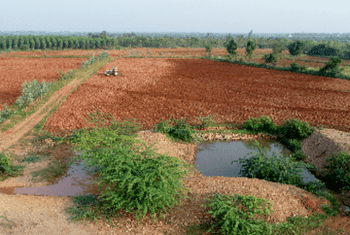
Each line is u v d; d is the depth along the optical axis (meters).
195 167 13.35
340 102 24.84
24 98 21.08
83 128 16.98
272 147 16.08
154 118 19.77
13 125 17.75
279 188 10.62
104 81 30.95
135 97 24.95
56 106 21.75
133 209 9.42
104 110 21.17
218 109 22.11
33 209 9.43
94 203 9.84
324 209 9.77
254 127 17.47
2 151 14.15
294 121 17.09
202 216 9.24
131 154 10.77
